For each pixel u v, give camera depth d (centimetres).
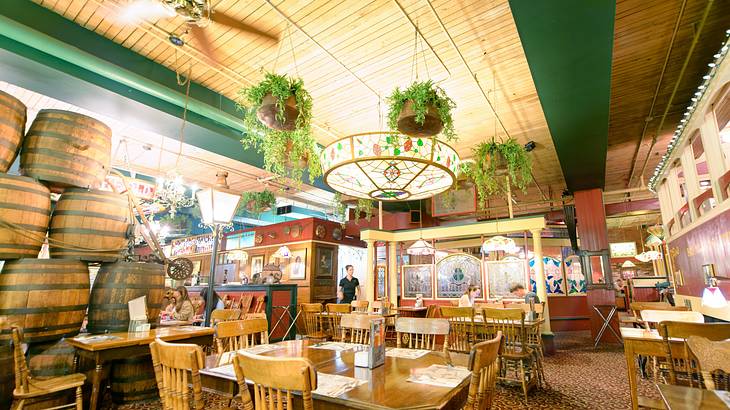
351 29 402
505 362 469
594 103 459
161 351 188
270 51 442
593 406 373
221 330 278
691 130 450
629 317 550
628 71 507
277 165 449
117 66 427
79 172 371
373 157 299
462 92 516
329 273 1028
